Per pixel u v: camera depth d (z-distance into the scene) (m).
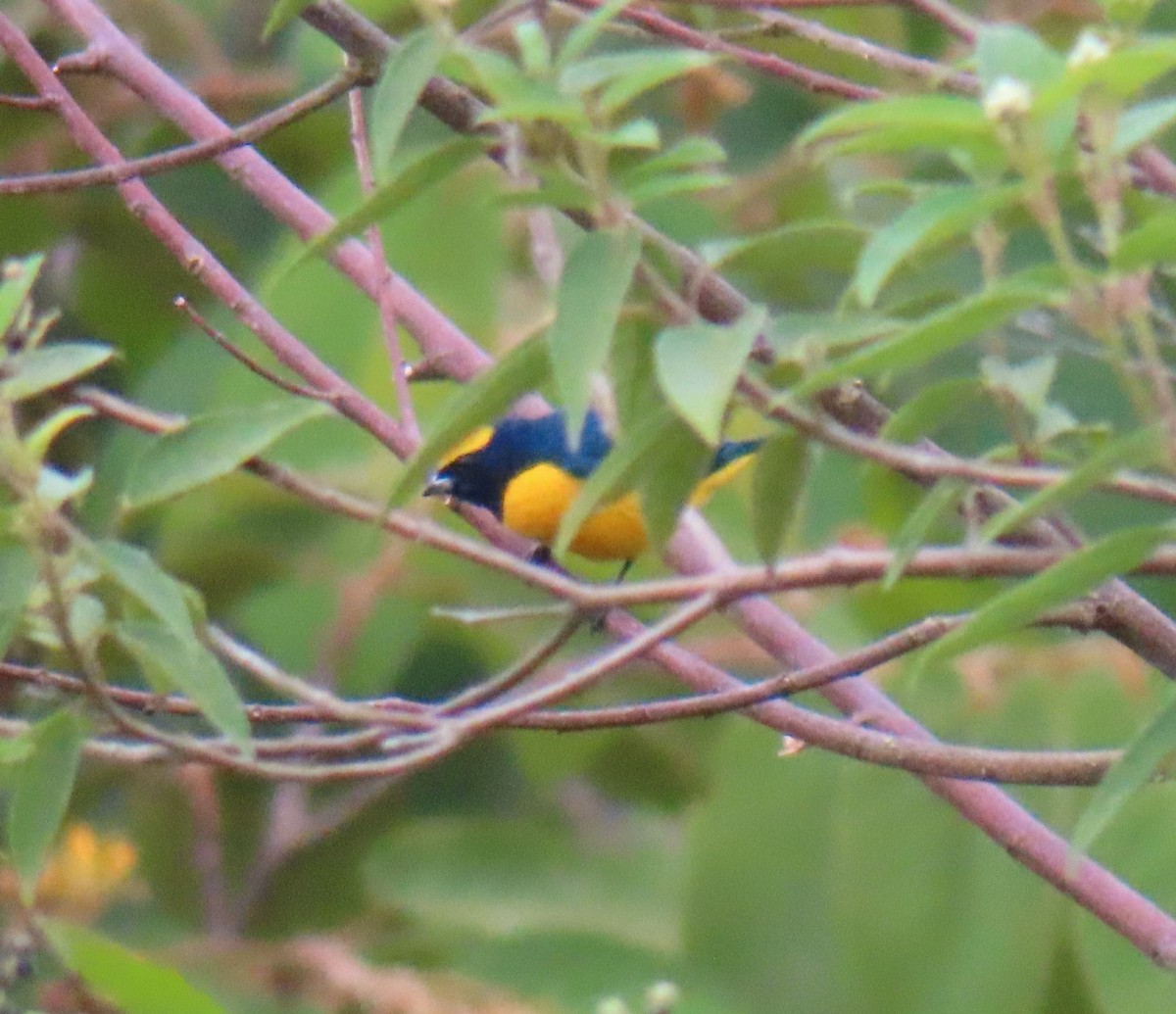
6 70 10.12
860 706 5.99
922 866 8.45
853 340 3.77
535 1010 8.57
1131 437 3.28
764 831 8.96
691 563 5.99
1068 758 4.99
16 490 4.02
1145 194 3.91
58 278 10.73
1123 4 3.46
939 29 9.10
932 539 6.04
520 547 8.07
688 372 3.26
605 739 10.38
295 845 10.55
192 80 10.68
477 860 10.07
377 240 5.96
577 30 3.48
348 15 5.42
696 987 8.85
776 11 6.56
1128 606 4.94
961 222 3.27
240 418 4.43
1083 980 8.18
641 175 3.58
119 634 4.37
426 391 8.99
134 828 10.52
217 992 8.29
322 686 9.54
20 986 5.39
